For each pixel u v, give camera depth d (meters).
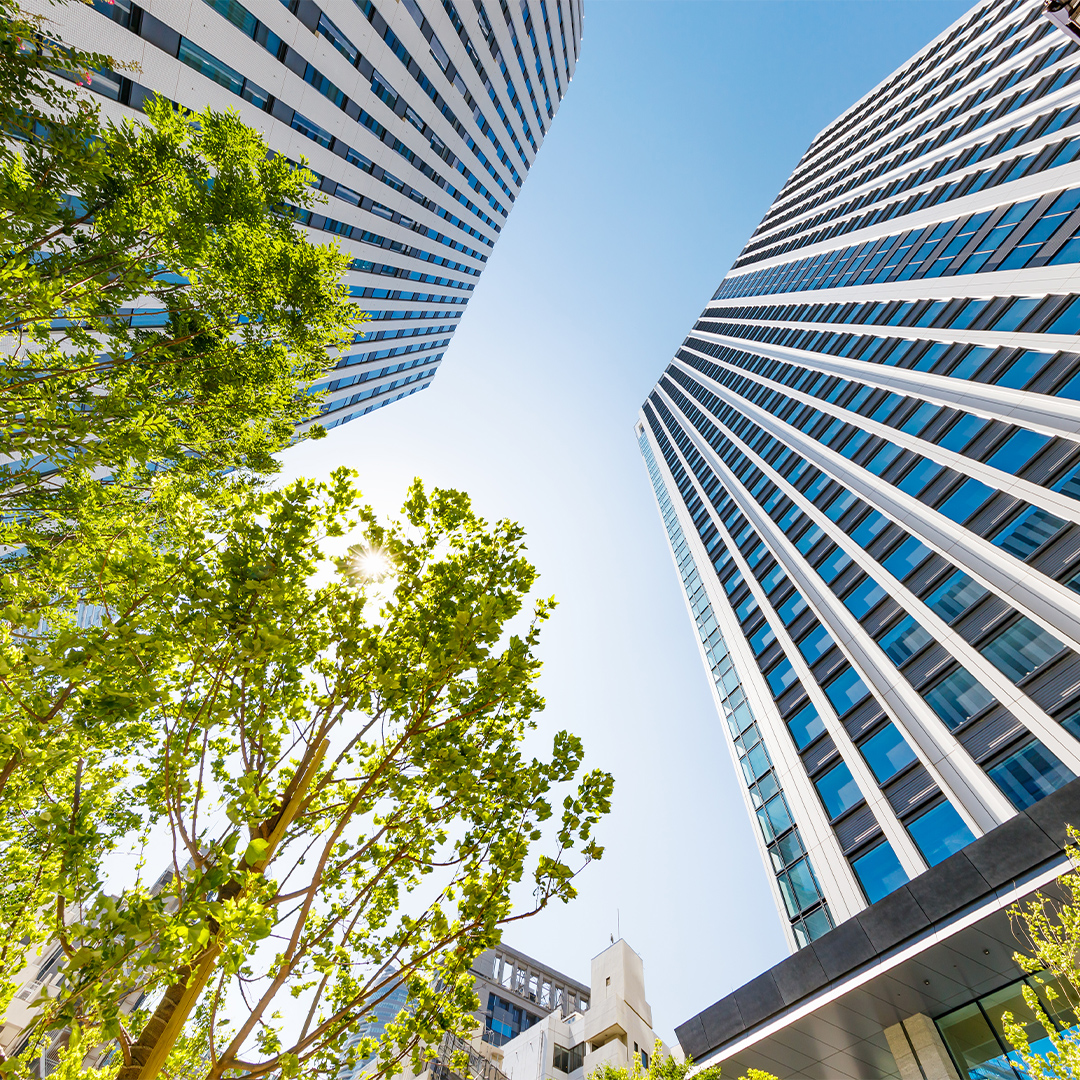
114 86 15.71
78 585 6.06
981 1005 12.38
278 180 8.69
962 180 32.12
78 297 7.37
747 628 29.45
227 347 8.54
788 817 21.11
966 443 22.08
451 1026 4.81
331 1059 4.40
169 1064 5.44
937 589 20.14
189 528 5.53
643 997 26.14
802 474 32.19
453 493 6.62
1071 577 16.05
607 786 5.07
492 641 5.11
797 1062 14.90
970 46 45.72
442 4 31.44
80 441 7.13
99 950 2.99
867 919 13.67
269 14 20.12
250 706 5.06
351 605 5.25
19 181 6.66
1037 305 21.88
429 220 41.47
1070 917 10.05
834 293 40.12
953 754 16.47
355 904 5.37
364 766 5.61
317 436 10.45
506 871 4.62
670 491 52.09
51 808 3.95
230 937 3.17
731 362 55.56
